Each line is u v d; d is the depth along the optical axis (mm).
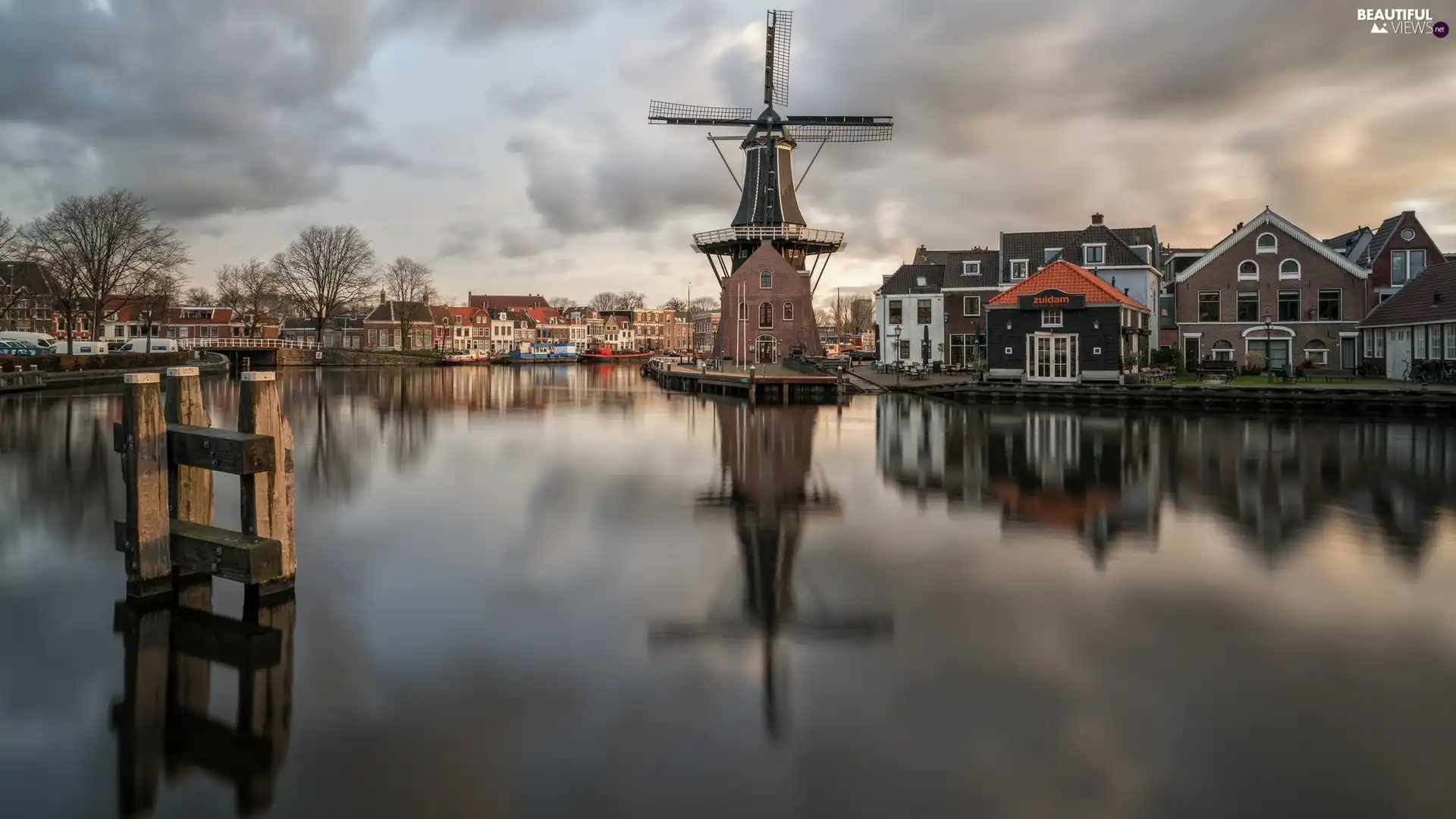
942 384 44125
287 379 64938
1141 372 39219
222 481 16875
